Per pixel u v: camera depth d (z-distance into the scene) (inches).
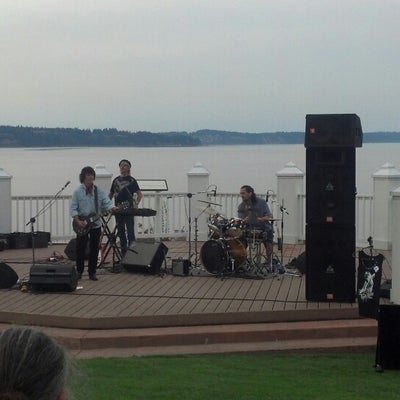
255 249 509.4
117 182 553.6
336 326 390.9
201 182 689.6
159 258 513.0
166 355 359.6
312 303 419.5
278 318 400.2
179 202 697.0
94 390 283.0
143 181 652.7
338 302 420.5
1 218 657.0
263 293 447.8
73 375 70.7
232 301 425.1
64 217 683.4
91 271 490.9
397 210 411.2
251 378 316.2
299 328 386.9
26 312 398.6
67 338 368.8
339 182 416.8
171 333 378.6
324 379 319.9
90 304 419.8
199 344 378.9
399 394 296.0
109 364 335.9
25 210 671.8
